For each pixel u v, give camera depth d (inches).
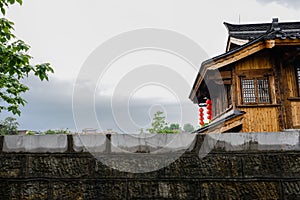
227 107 341.7
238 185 103.3
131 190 104.9
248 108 316.2
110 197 104.7
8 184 106.7
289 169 103.0
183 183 104.7
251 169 104.0
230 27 422.6
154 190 104.7
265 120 313.1
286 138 105.0
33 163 108.0
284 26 414.9
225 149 106.0
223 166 105.0
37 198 105.4
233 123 244.7
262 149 105.0
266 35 305.0
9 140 109.8
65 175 106.7
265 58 327.3
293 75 322.0
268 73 322.7
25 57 159.8
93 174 106.4
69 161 107.7
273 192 102.0
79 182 106.0
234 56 311.0
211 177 104.3
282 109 314.0
